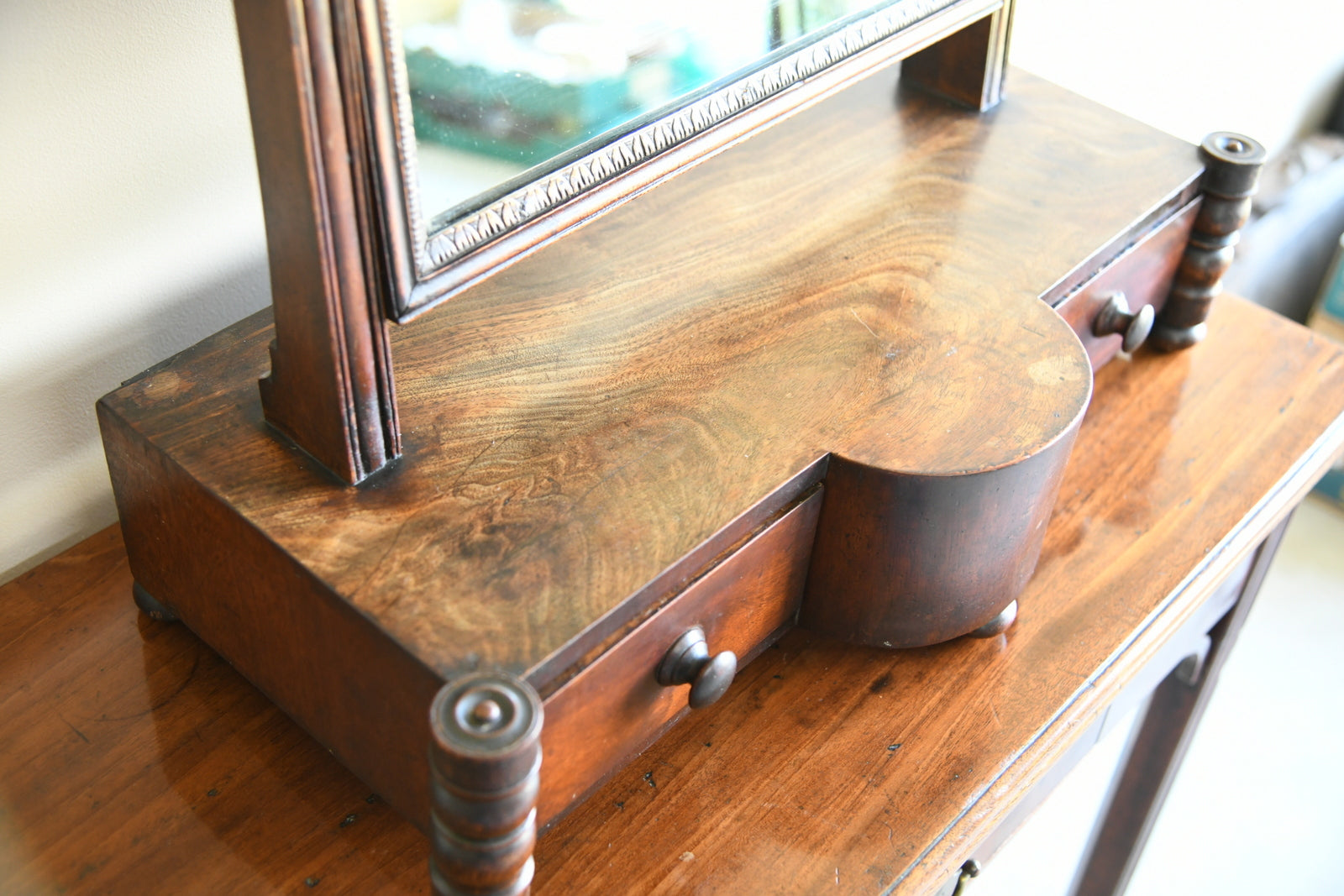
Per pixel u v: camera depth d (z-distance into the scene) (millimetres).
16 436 764
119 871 659
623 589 606
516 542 626
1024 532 733
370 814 692
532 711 531
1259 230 1541
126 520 718
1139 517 875
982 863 907
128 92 708
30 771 697
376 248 585
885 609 743
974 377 736
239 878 660
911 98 980
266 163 550
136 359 796
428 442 676
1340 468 1817
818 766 729
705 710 753
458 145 606
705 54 719
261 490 638
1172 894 1517
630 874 675
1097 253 840
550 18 621
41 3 649
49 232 715
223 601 684
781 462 675
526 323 755
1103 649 796
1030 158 924
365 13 520
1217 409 957
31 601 778
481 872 562
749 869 681
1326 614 1757
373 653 593
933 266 817
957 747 742
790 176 890
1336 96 1764
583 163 671
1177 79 1476
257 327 728
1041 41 1262
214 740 718
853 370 735
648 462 672
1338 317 1706
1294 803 1596
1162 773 1266
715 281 795
